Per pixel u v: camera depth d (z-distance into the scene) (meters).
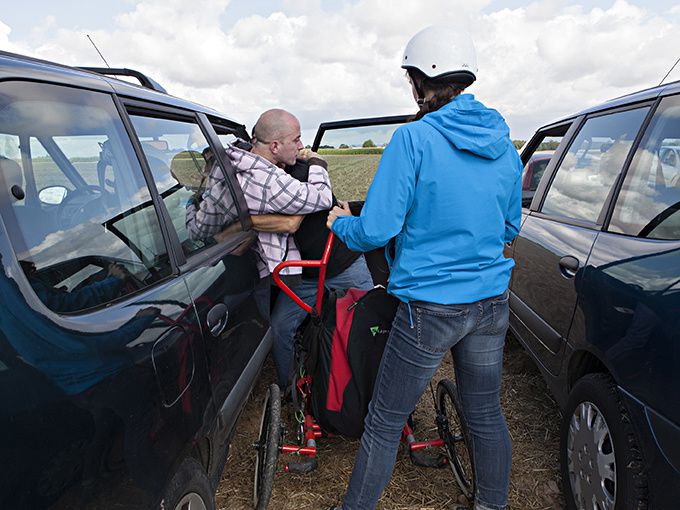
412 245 1.57
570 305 2.16
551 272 2.44
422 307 1.57
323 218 2.55
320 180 2.49
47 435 0.92
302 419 2.26
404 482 2.27
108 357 1.12
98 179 1.39
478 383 1.75
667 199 1.77
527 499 2.18
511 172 1.60
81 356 1.04
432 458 2.27
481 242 1.55
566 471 2.04
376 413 1.75
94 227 1.30
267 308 2.57
